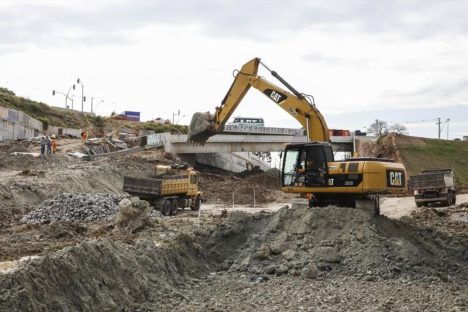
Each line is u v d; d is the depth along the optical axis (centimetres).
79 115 8344
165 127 8675
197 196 3195
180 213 3012
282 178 1781
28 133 5903
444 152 6619
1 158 3672
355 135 7050
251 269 1435
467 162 6431
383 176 1653
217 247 1614
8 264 1343
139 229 2009
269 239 1575
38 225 2080
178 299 1163
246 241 1642
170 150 5294
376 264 1373
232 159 6912
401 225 1700
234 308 1094
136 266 1209
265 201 4391
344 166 1673
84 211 2348
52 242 1730
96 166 3856
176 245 1466
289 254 1456
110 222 2245
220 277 1397
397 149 6569
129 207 2020
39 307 885
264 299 1160
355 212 1561
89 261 1077
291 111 1958
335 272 1375
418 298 1148
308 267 1361
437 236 1717
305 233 1541
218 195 4372
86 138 5503
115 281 1099
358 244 1452
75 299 974
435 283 1320
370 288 1228
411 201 3956
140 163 4516
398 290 1213
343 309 1074
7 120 5291
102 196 2662
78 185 3219
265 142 5941
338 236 1498
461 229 2328
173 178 2945
